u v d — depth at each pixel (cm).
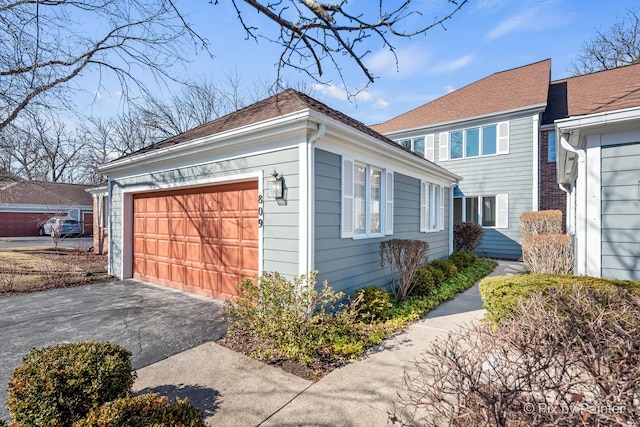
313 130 452
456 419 160
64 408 221
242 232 561
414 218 825
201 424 198
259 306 423
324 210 490
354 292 526
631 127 417
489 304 411
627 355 156
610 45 1883
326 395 289
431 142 1377
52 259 1162
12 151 996
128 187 800
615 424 141
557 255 695
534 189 1127
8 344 404
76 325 471
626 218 419
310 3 268
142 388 302
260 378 320
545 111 1241
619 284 360
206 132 635
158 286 724
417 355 374
